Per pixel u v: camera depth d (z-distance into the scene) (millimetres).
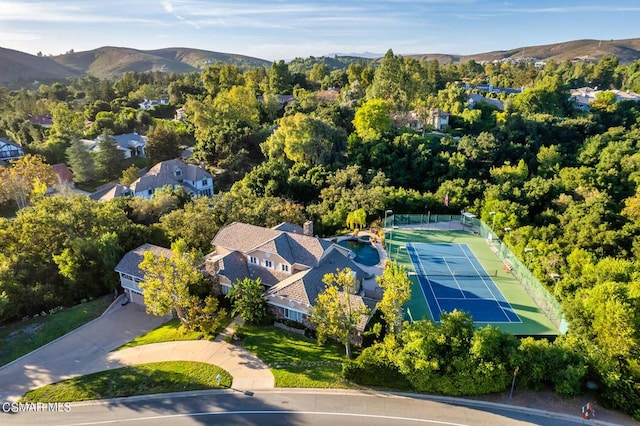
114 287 49250
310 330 39562
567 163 93875
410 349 31703
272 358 36312
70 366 36625
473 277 50938
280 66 153750
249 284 40344
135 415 30781
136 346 39188
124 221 55375
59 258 46906
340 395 32250
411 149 88438
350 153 88812
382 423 29469
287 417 30156
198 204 62125
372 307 39531
